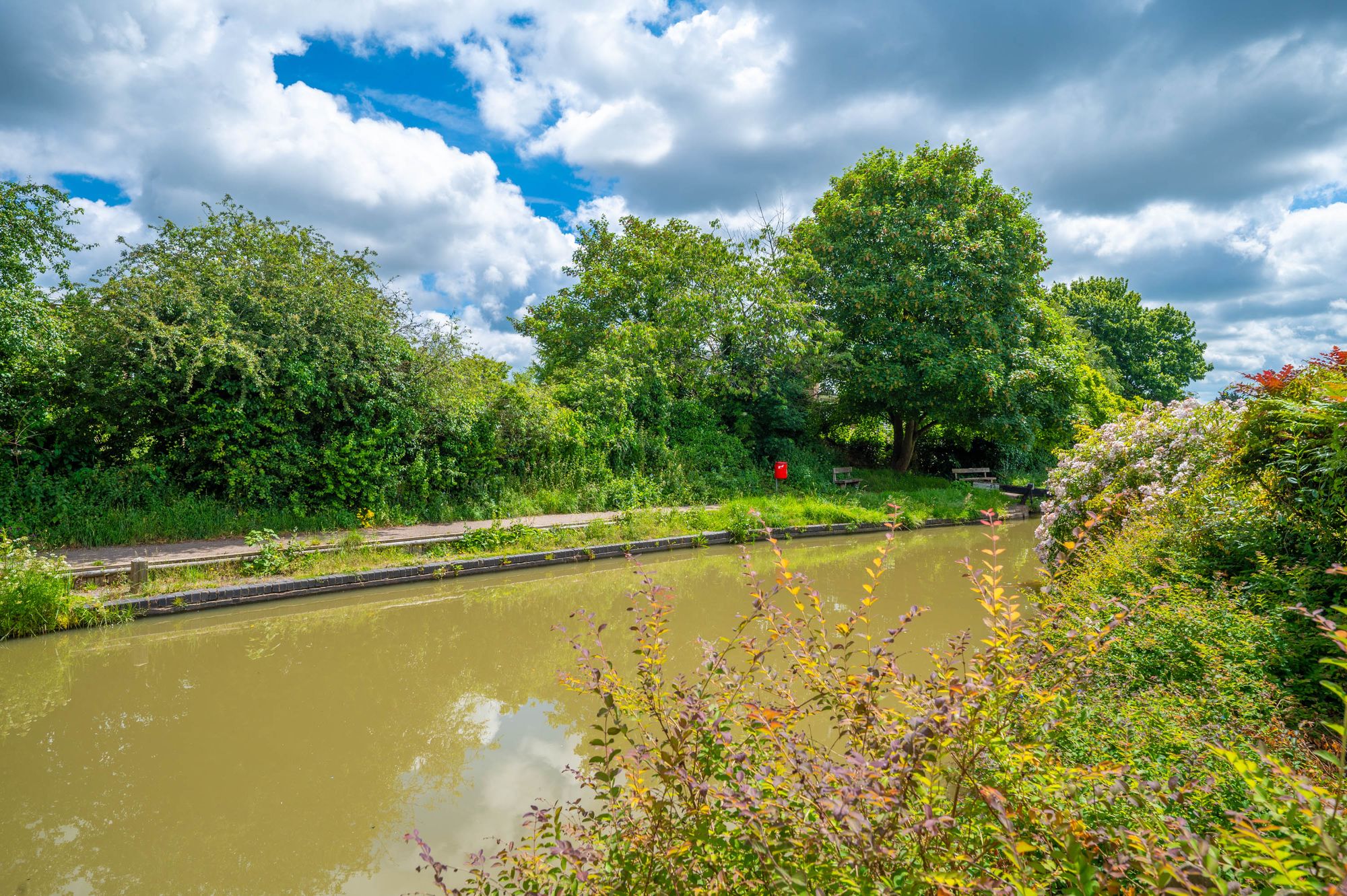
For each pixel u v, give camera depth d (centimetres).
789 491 1888
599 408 1734
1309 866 157
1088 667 394
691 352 2105
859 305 2119
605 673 281
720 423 2106
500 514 1365
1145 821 219
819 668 282
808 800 212
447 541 1136
